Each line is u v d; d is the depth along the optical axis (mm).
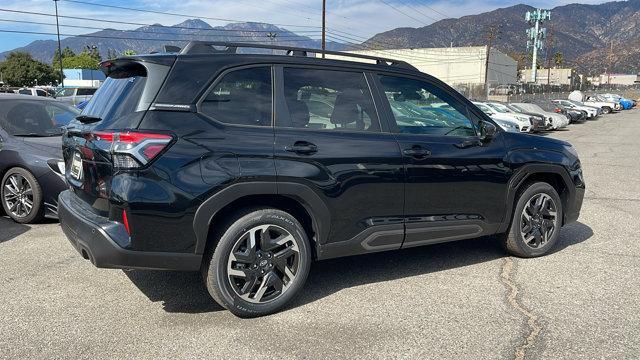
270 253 3754
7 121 6598
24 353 3230
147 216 3332
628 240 5781
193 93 3529
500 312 3840
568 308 3910
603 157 14469
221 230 3592
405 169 4145
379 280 4508
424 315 3791
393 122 4230
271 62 3852
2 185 6383
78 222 3605
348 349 3289
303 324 3646
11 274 4613
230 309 3660
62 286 4336
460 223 4508
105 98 3848
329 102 4008
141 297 4121
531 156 4863
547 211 5109
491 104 25703
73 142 3932
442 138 4418
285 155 3674
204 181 3432
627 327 3596
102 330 3545
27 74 76875
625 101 57500
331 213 3871
